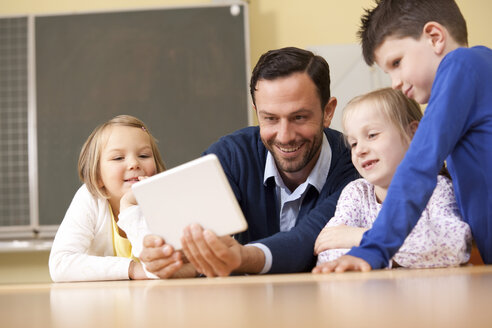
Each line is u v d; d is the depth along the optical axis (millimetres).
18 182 3441
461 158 1000
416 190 833
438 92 922
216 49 3420
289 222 1346
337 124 3355
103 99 3465
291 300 222
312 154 1265
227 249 772
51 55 3490
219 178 742
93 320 164
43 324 154
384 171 1243
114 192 1401
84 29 3492
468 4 3469
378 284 343
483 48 1015
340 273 701
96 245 1345
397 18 1106
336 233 1083
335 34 3482
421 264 977
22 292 406
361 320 139
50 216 3406
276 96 1209
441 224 1015
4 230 3410
